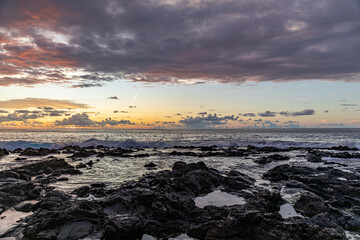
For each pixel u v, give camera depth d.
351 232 9.04
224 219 9.48
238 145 54.25
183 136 92.94
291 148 44.66
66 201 11.66
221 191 14.26
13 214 10.68
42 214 9.89
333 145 49.75
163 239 8.42
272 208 11.20
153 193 11.22
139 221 9.11
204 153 35.91
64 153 37.44
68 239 8.26
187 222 9.68
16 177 17.11
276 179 17.67
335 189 14.09
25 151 34.69
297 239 7.86
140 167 23.95
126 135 99.94
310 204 11.13
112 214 10.23
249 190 14.68
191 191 14.11
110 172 21.14
